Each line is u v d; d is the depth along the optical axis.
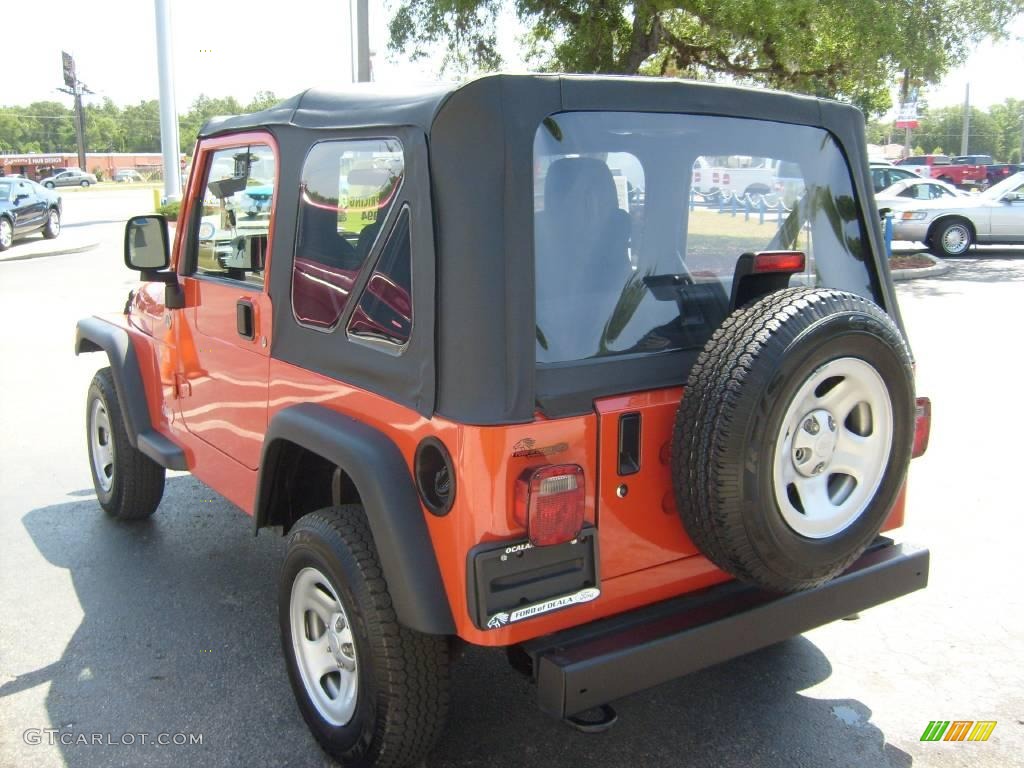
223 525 5.32
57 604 4.35
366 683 2.86
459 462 2.51
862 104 16.95
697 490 2.57
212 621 4.20
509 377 2.50
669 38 14.74
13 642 4.01
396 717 2.83
